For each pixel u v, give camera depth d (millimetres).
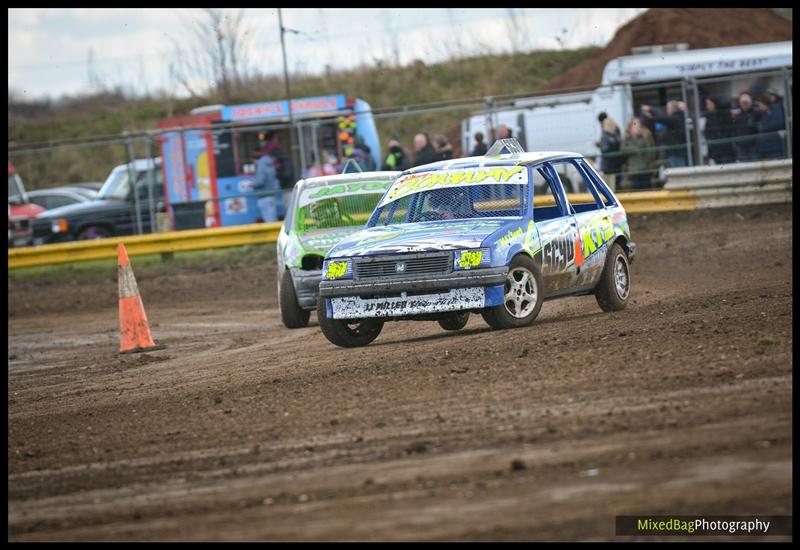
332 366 23906
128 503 14852
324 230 34250
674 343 21359
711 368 18797
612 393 17844
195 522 13586
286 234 34469
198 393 22781
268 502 14117
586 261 27812
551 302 33688
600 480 13398
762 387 17141
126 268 32781
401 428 17250
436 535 12086
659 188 53969
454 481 14047
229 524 13344
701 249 44844
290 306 33625
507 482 13750
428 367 21938
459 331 27766
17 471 17531
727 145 54031
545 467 14180
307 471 15398
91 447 18672
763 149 53812
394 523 12648
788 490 12445
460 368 21250
